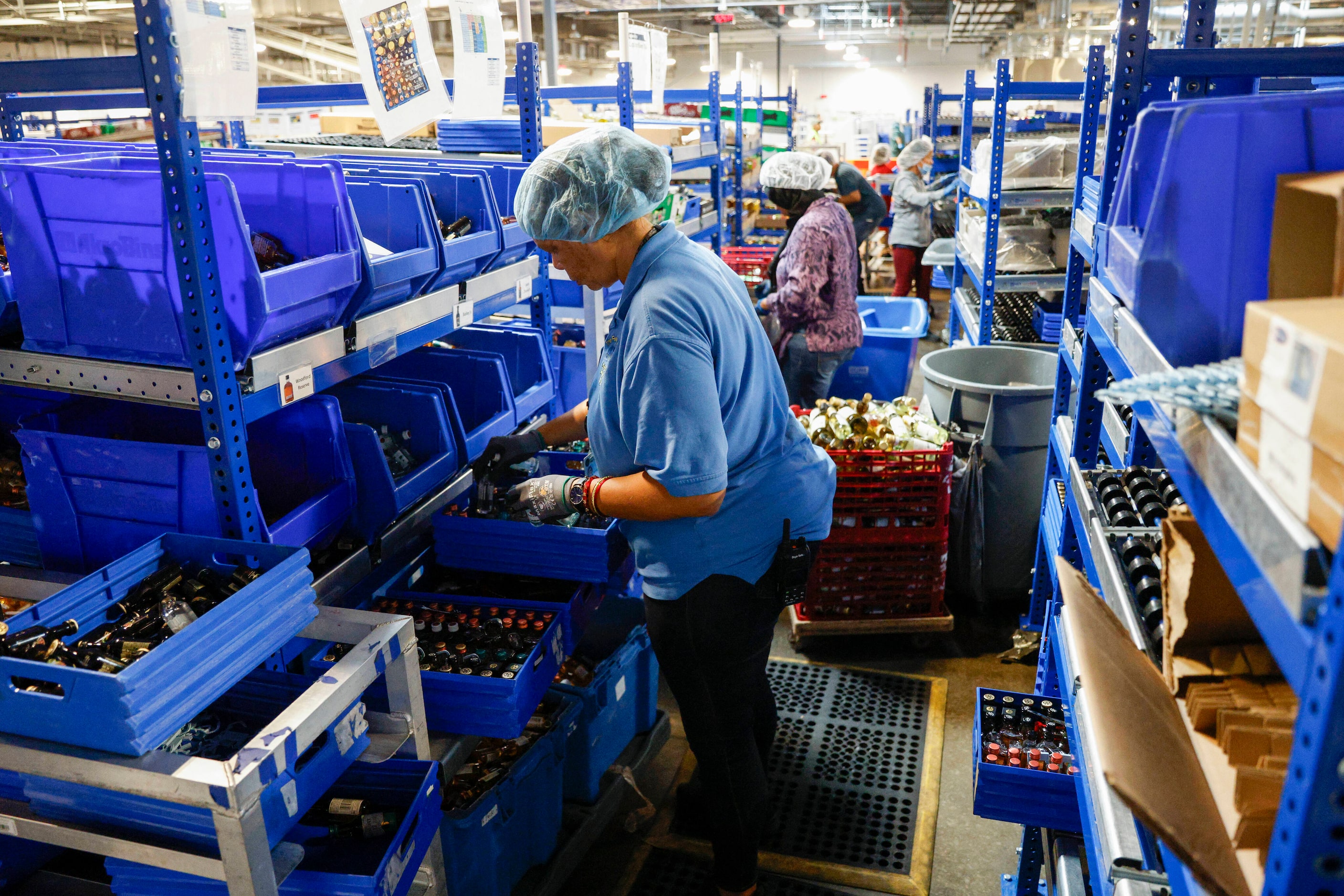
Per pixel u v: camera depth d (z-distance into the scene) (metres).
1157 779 0.75
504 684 1.79
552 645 2.01
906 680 3.03
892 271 10.87
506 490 2.35
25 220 1.58
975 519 3.24
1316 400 0.56
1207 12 1.76
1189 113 0.88
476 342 2.83
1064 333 2.53
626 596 2.67
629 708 2.54
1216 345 0.95
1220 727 0.91
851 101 24.50
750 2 13.30
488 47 2.36
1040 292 4.67
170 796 1.21
